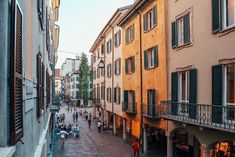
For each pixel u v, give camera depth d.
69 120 64.81
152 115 22.97
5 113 4.02
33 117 7.99
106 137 40.06
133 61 29.92
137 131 30.27
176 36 19.03
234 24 13.11
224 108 12.98
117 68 37.75
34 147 8.31
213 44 14.76
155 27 23.20
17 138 4.50
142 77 26.88
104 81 47.44
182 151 22.39
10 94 4.18
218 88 13.91
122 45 34.94
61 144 34.41
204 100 15.52
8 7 4.15
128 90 32.00
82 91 98.50
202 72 15.82
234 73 13.23
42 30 13.20
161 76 21.91
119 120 40.66
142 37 26.77
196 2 16.48
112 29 40.72
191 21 17.06
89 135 42.12
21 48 5.18
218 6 14.01
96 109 64.19
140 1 25.20
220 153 16.20
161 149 27.69
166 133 20.98
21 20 5.23
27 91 6.43
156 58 22.89
